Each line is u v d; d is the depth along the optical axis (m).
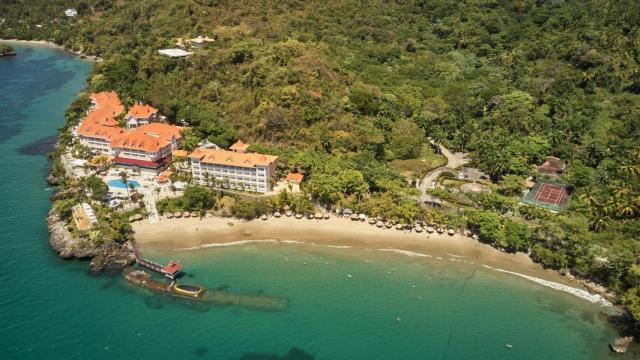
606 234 153.38
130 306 127.00
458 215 163.25
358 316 127.25
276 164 184.62
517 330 124.56
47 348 113.44
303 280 139.75
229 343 117.12
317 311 128.12
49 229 154.12
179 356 112.94
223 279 138.50
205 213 166.75
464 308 131.50
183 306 127.75
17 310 123.81
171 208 166.00
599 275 141.12
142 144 189.12
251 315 125.75
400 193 172.38
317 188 168.75
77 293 130.62
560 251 146.12
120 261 142.62
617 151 198.25
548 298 135.88
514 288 139.50
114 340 116.50
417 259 150.75
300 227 163.25
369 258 150.50
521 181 187.38
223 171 177.50
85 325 120.50
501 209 168.00
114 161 192.75
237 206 165.38
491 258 151.50
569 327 125.88
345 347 117.56
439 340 120.75
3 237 151.75
